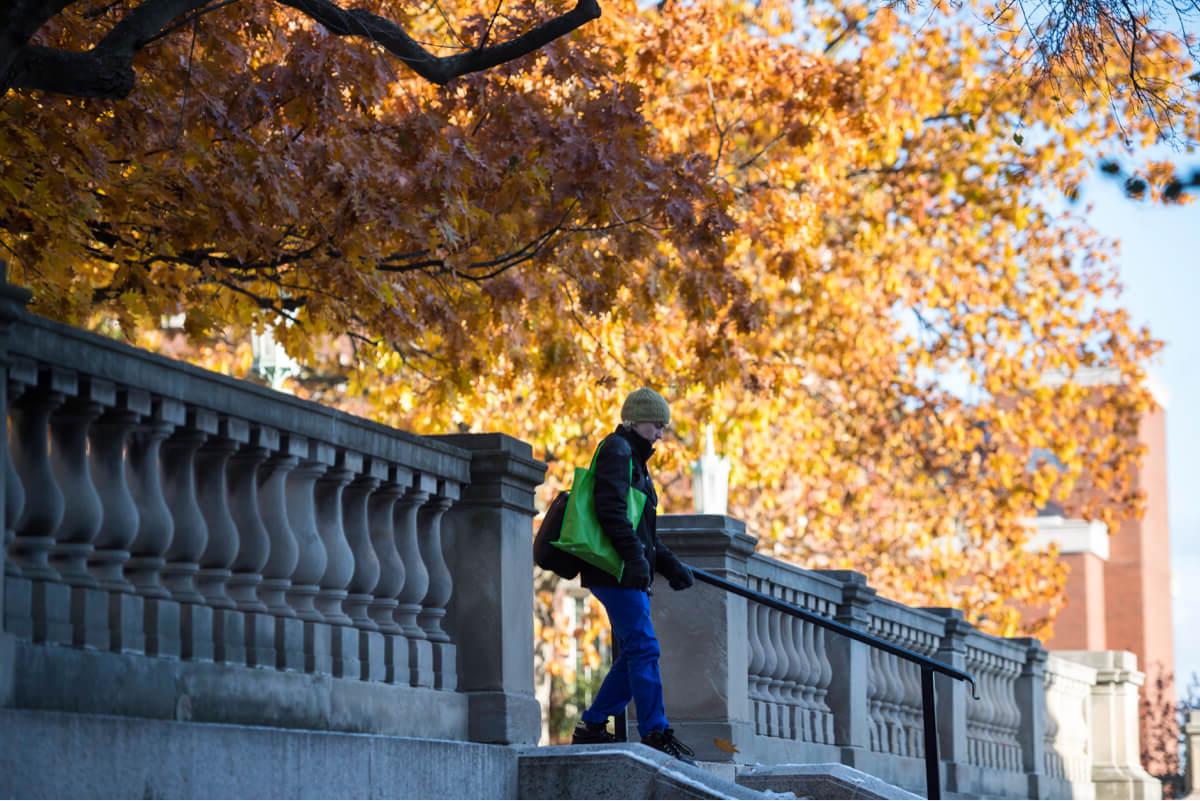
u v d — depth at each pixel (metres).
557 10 16.95
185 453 8.67
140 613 8.15
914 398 36.31
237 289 16.47
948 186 32.47
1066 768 27.50
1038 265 35.47
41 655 7.38
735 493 36.53
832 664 17.67
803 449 34.09
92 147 13.55
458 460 11.16
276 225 15.49
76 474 7.89
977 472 36.53
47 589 7.58
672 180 17.31
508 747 10.99
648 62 24.64
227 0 11.56
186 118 14.24
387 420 25.64
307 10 12.35
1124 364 35.91
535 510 11.86
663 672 14.30
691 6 25.14
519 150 16.48
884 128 28.00
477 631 11.21
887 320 35.00
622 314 19.47
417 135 15.49
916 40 29.42
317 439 9.53
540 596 35.16
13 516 7.45
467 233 16.25
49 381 7.61
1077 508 52.69
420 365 20.19
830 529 36.66
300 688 9.22
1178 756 42.41
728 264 23.88
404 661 10.52
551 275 18.69
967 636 22.39
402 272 17.11
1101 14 13.40
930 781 12.94
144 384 8.13
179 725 7.81
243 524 9.11
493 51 12.41
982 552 36.69
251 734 8.34
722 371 21.08
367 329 17.47
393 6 16.61
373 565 10.23
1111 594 57.91
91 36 14.20
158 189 14.34
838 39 29.97
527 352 20.73
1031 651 25.31
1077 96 15.78
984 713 23.28
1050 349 35.19
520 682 11.45
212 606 8.80
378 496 10.51
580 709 38.03
